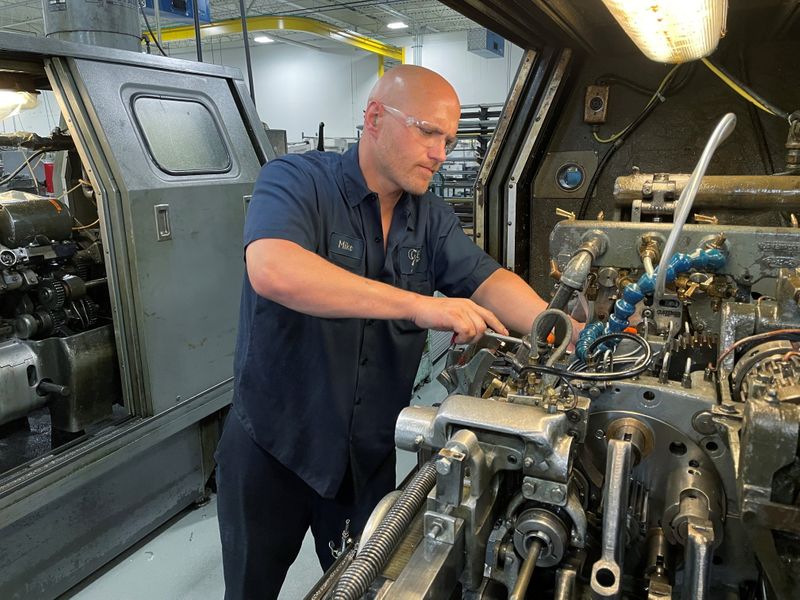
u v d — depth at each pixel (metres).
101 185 1.83
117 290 1.92
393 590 0.65
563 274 1.07
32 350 1.92
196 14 2.56
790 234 1.15
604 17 1.78
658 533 0.84
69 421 2.04
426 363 3.50
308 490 1.50
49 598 1.85
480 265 1.44
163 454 2.17
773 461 0.61
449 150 1.36
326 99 10.06
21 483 1.62
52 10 2.32
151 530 2.19
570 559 0.75
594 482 0.88
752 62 2.00
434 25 8.70
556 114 2.21
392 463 1.53
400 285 1.39
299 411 1.35
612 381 0.85
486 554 0.78
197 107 2.23
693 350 1.05
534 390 0.88
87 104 1.84
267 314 1.28
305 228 1.17
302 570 2.02
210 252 2.16
